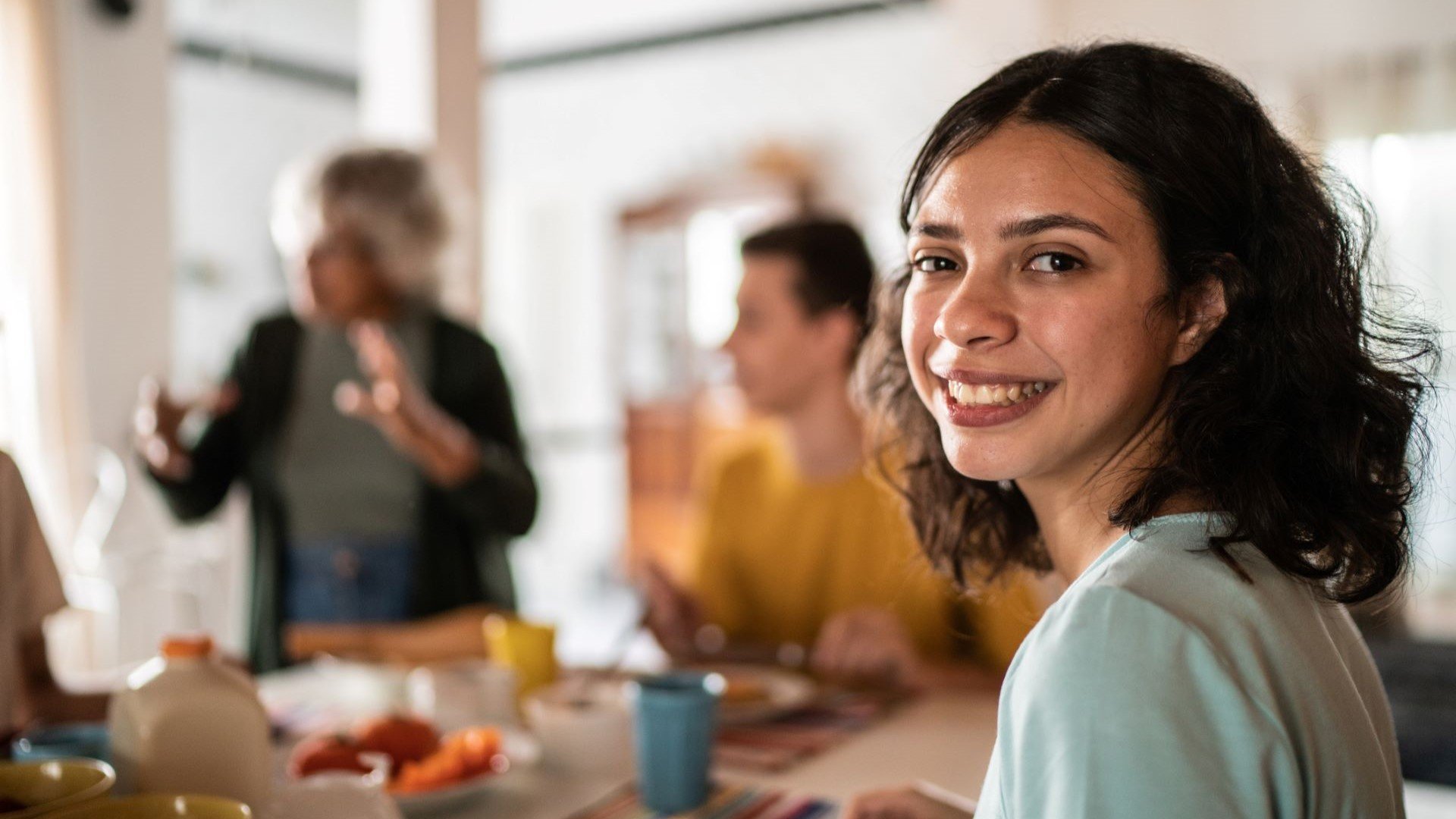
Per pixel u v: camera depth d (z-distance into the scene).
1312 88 3.86
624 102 5.88
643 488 5.39
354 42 4.54
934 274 0.65
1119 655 0.49
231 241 4.55
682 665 1.59
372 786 0.77
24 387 2.65
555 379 6.31
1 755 1.05
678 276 5.38
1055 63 0.63
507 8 5.12
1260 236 0.61
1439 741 2.21
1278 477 0.59
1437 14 3.75
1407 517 0.66
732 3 5.09
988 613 1.54
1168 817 0.45
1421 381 0.68
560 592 5.62
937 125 0.67
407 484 1.93
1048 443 0.59
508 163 6.18
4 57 2.60
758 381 1.78
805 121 5.44
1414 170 3.81
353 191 1.88
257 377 1.97
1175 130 0.59
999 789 0.54
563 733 1.14
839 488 1.79
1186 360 0.62
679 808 1.02
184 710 0.78
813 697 1.38
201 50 4.35
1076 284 0.58
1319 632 0.56
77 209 2.77
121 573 2.34
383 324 1.96
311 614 1.91
